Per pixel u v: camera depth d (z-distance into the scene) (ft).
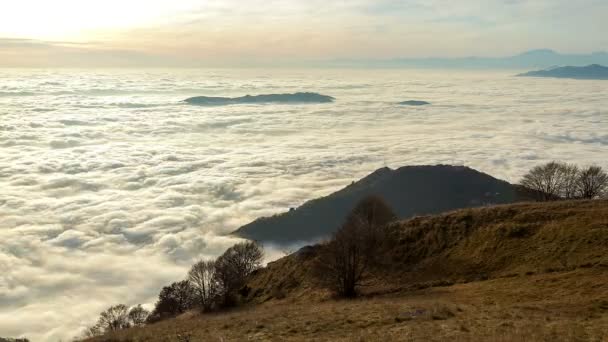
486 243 119.65
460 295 87.40
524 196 222.28
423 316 69.26
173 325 88.84
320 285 123.85
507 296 80.59
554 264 97.45
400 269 123.03
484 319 65.00
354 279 114.73
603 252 95.96
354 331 65.10
